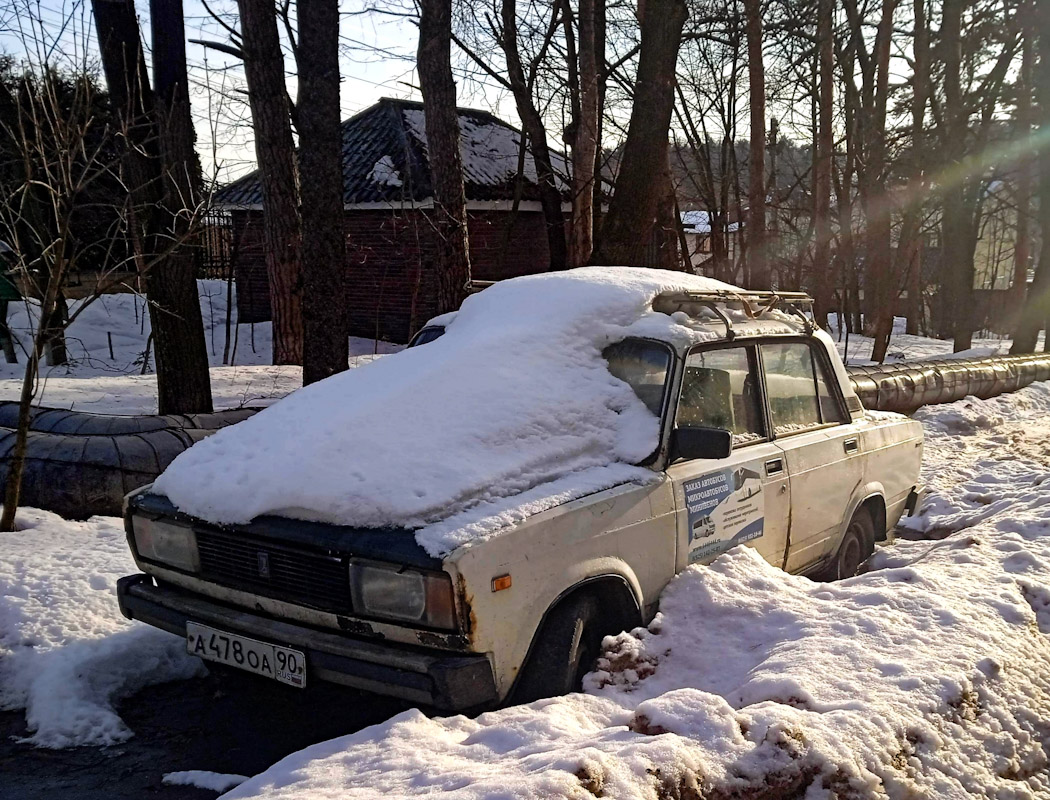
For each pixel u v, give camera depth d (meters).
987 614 3.83
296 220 13.76
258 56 12.19
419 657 3.08
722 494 4.20
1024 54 21.28
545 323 4.25
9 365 17.03
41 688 3.86
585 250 13.36
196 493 3.64
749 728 2.78
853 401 5.56
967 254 23.17
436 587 3.03
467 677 3.03
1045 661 3.64
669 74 9.95
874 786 2.71
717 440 3.86
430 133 10.78
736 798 2.56
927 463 9.46
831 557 5.14
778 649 3.50
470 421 3.67
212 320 21.41
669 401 4.06
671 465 4.01
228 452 3.86
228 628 3.54
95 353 18.28
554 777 2.37
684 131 22.91
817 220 18.95
